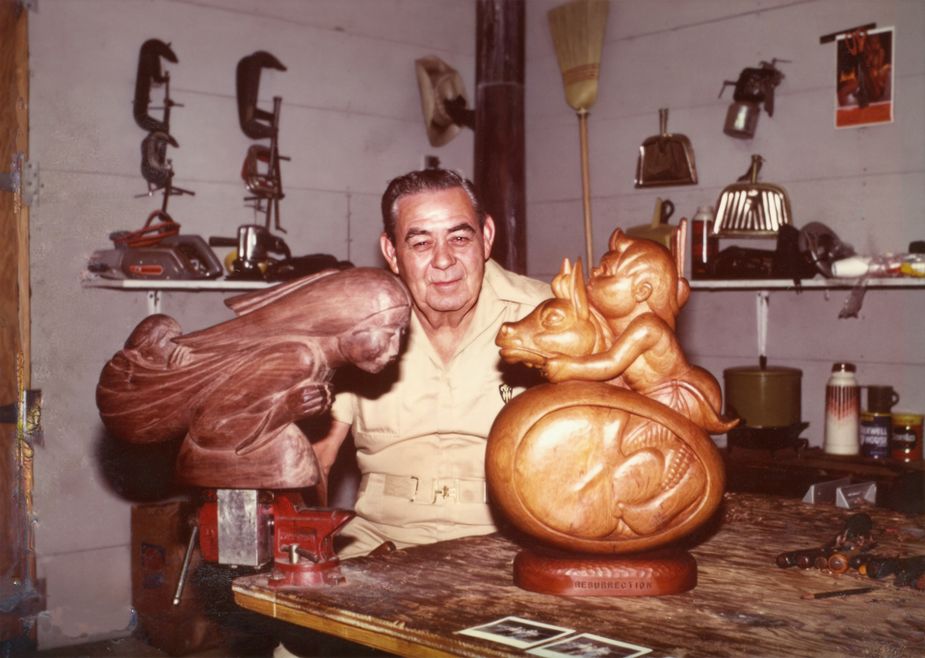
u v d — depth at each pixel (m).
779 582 1.38
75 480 3.36
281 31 3.95
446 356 2.00
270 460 1.35
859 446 3.35
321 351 1.37
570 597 1.30
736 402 3.39
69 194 3.36
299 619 1.30
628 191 4.20
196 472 1.38
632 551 1.34
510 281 2.04
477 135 4.29
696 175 3.96
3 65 3.21
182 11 3.65
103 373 1.41
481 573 1.42
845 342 3.58
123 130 3.49
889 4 3.42
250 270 3.50
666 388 1.40
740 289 3.84
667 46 4.04
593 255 4.33
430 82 4.38
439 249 1.74
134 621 3.28
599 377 1.38
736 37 3.83
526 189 4.59
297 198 4.02
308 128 4.05
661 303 1.41
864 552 1.48
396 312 1.36
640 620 1.20
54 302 3.32
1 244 3.20
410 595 1.31
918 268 3.13
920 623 1.19
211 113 3.75
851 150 3.53
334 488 3.94
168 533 3.22
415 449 2.01
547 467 1.34
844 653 1.08
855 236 3.53
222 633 2.66
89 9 3.41
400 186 1.76
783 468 3.19
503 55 4.23
